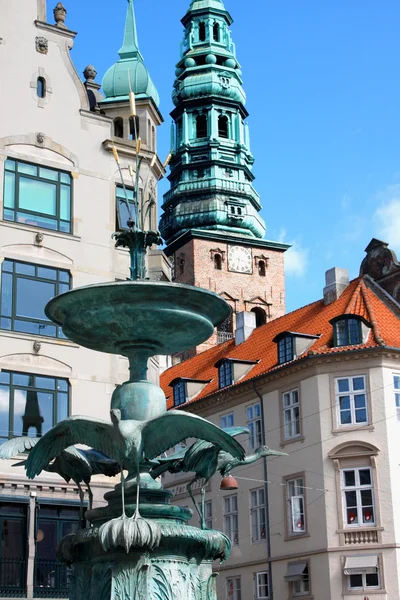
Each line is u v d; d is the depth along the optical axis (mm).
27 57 35312
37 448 14883
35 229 33781
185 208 99688
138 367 15844
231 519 49812
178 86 100375
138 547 14141
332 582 42875
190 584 14781
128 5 39969
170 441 14750
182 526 14617
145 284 14547
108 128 36594
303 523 45188
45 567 31234
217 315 15844
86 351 33688
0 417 31500
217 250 98438
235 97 99375
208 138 98875
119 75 38156
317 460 44844
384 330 46250
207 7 100250
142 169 37062
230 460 15953
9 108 34469
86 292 14672
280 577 45656
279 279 100812
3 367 31875
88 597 14648
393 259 50719
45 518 31578
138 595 14125
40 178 34500
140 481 15156
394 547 42312
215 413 52719
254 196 101500
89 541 14602
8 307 32625
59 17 37156
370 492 43469
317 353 45406
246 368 52250
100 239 35188
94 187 35625
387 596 41719
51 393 32688
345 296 50594
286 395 47625
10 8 35438
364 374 44906
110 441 14750
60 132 35344
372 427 44062
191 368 62219
